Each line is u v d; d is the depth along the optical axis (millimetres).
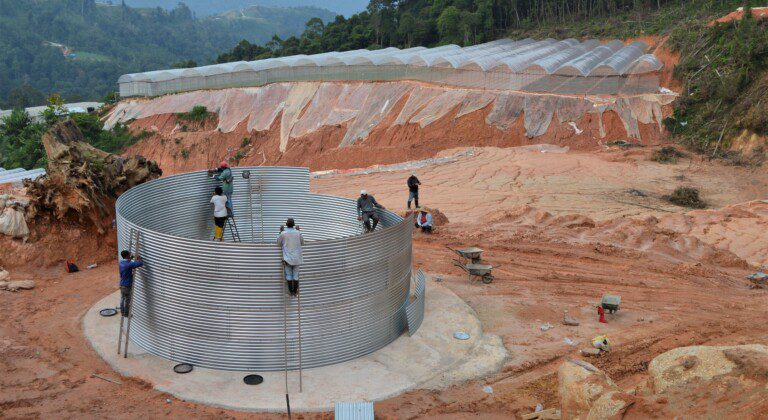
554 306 16656
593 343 14062
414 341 14258
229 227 18922
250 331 12484
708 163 41031
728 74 48906
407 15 100750
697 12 68562
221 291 12328
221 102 74562
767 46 47094
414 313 14688
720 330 15273
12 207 19016
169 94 81125
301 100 68750
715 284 18750
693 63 53438
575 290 17891
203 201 18500
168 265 12609
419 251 21281
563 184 34938
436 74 61281
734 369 8695
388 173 37719
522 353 13883
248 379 12258
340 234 19016
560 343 14422
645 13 80875
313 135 62531
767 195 34250
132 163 22391
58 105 75250
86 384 11930
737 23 54375
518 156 42156
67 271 18562
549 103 52312
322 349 12891
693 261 21188
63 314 15320
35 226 19156
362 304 13250
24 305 15828
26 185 19234
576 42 77625
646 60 53375
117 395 11562
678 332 15094
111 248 20109
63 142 22641
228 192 18250
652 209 30062
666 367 9414
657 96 50531
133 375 12297
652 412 8625
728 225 26234
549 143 49219
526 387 12367
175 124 75312
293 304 12445
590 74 53938
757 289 18734
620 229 24047
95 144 73938
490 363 13312
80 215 19594
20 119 78500
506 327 15320
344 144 60312
